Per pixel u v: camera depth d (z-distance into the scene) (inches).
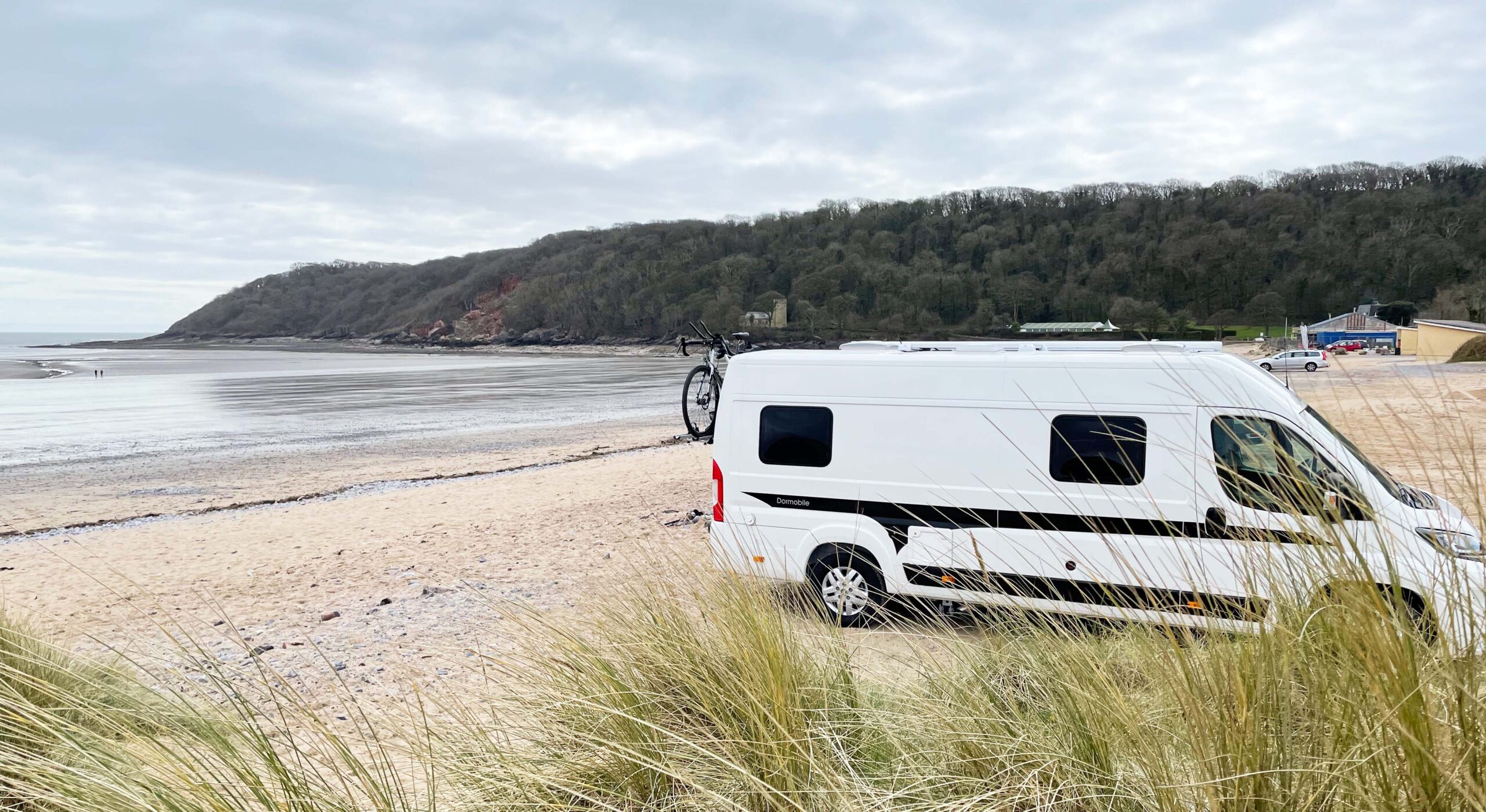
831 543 250.1
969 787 106.2
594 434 985.5
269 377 2620.6
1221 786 82.9
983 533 231.0
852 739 120.6
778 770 104.5
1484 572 80.7
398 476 688.4
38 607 313.0
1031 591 219.3
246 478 687.7
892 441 245.1
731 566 150.2
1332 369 1560.0
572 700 122.0
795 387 258.5
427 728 114.8
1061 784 99.3
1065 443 225.9
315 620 287.1
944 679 135.0
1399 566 146.7
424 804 108.3
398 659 237.3
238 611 303.7
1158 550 207.5
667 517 459.8
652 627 136.2
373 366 3806.6
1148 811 92.1
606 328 7529.5
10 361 4311.0
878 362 248.5
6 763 91.0
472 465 744.3
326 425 1131.3
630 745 112.2
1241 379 209.0
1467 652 74.1
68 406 1471.5
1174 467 211.6
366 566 373.1
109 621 291.9
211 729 99.8
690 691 127.1
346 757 105.0
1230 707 85.7
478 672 217.2
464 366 3833.7
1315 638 85.7
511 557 379.9
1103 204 6461.6
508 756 113.6
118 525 509.7
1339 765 78.1
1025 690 124.7
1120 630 132.1
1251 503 195.2
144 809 86.7
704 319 6279.5
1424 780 70.9
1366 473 187.3
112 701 131.3
